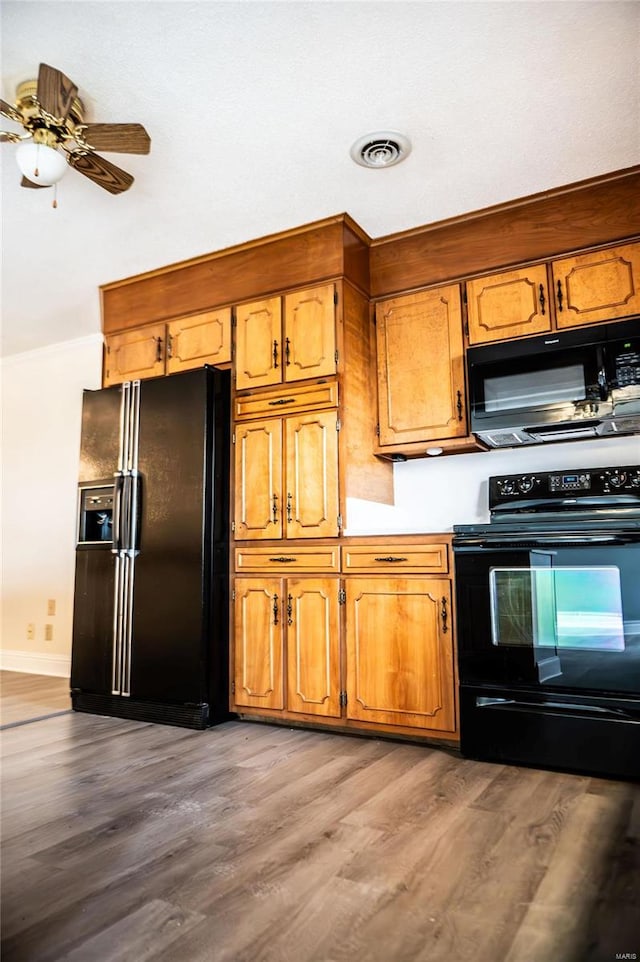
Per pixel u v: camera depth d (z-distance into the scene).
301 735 2.77
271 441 3.09
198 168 2.64
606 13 1.90
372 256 3.28
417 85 2.19
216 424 3.16
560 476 2.91
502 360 2.82
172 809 1.92
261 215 3.02
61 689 3.79
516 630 2.39
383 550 2.70
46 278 3.65
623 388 2.53
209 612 2.98
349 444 2.94
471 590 2.48
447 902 1.39
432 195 2.87
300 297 3.11
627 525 2.25
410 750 2.53
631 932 1.27
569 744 2.26
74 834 1.75
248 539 3.08
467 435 2.93
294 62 2.09
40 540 4.48
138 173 2.68
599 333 2.62
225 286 3.35
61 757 2.46
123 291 3.73
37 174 2.16
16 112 2.08
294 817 1.86
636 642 2.19
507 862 1.57
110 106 2.29
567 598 2.32
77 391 4.45
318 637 2.81
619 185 2.73
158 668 3.03
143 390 3.31
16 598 4.53
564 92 2.23
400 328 3.15
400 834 1.74
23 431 4.68
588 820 1.83
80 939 1.26
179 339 3.48
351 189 2.81
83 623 3.31
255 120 2.36
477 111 2.32
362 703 2.68
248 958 1.20
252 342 3.22
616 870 1.53
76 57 2.07
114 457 3.36
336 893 1.43
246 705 2.97
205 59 2.07
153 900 1.41
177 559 3.06
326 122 2.38
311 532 2.90
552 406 2.67
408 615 2.61
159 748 2.58
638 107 2.31
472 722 2.42
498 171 2.69
